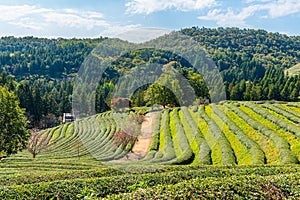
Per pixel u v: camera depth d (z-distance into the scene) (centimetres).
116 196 771
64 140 2577
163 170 1235
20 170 1841
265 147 2244
